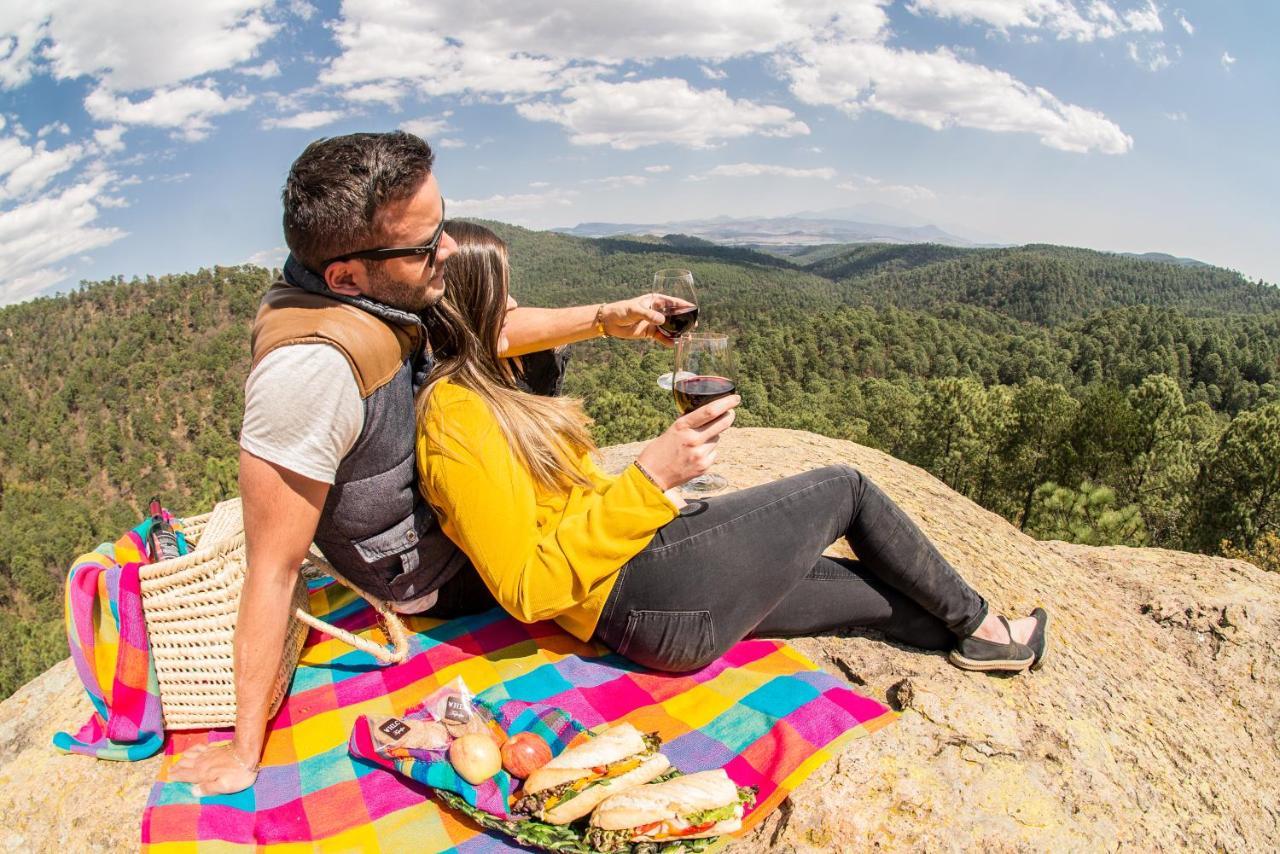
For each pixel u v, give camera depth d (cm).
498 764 172
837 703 208
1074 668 257
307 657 230
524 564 181
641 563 194
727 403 172
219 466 2686
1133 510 1455
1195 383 10444
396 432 181
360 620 248
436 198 164
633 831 157
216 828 168
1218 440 2716
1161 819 200
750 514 201
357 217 152
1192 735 249
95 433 12488
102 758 199
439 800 177
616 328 274
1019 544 368
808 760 185
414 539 201
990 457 3425
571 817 162
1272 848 209
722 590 197
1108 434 2641
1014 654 231
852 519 216
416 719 190
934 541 335
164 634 193
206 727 201
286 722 202
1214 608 333
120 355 14300
